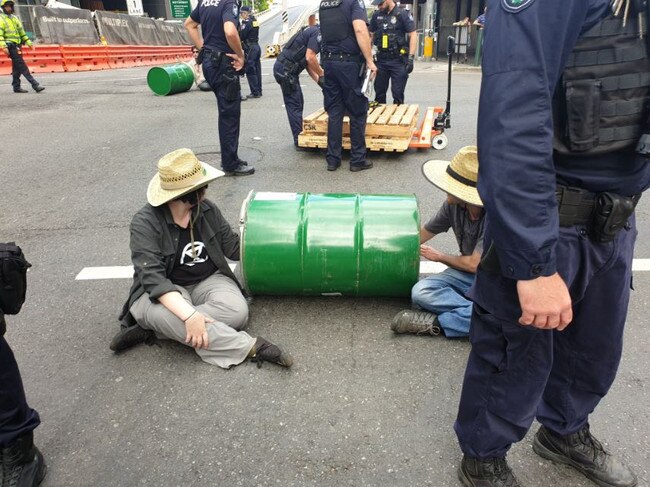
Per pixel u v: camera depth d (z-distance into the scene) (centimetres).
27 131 791
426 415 238
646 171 149
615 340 176
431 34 2042
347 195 317
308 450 220
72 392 255
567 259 151
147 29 2608
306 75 1586
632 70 132
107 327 308
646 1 128
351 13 510
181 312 263
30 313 322
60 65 1738
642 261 372
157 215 277
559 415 196
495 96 127
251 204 308
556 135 142
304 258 296
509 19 126
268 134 755
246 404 246
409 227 296
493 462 191
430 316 292
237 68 525
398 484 203
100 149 687
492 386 173
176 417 239
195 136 754
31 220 462
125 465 214
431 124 715
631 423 231
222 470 211
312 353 281
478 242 291
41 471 207
